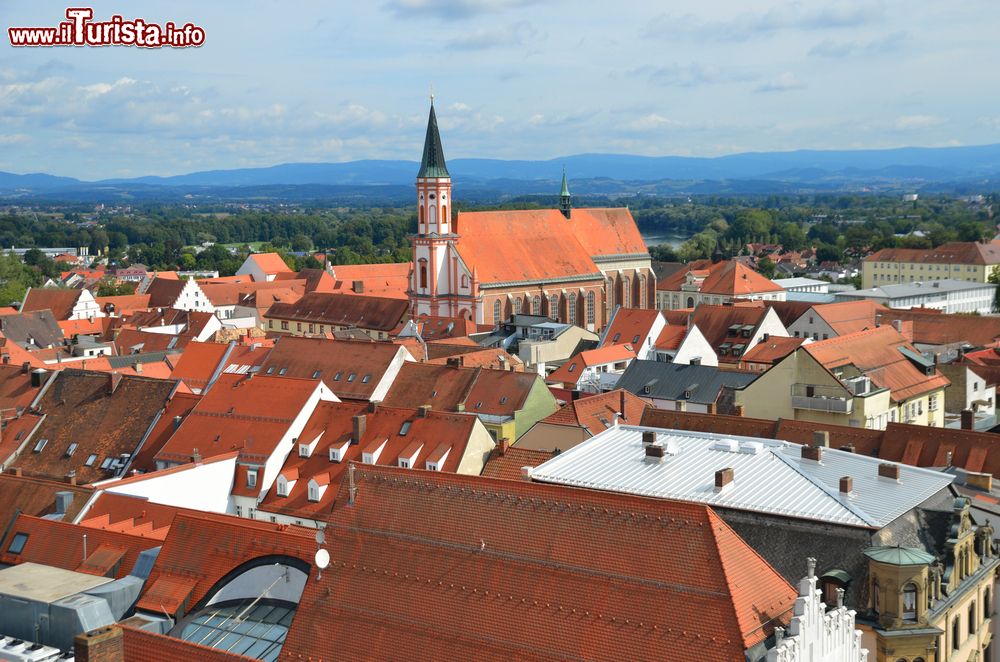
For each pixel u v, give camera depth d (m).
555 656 47.62
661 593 47.25
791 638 45.09
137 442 118.88
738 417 102.75
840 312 197.12
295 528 71.81
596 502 51.31
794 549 60.41
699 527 48.34
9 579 65.12
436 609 51.75
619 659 46.28
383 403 135.00
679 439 75.81
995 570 67.75
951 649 60.78
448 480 55.62
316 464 109.69
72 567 72.88
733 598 45.88
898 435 94.38
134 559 71.31
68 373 129.62
